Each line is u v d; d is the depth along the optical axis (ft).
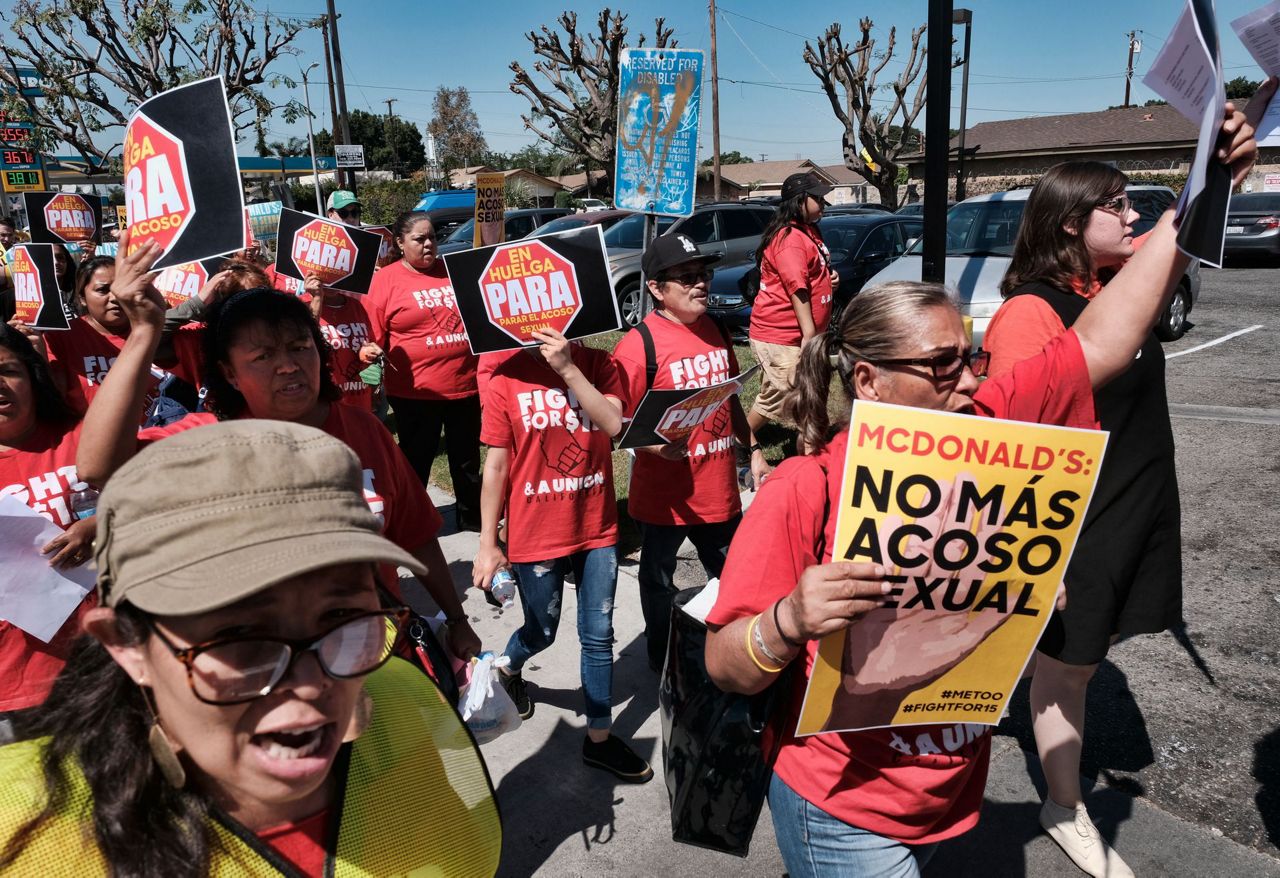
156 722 3.02
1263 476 17.54
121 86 56.90
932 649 4.80
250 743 2.97
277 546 2.71
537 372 9.23
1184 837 8.50
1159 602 7.34
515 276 9.11
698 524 10.50
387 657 3.15
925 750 5.16
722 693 5.31
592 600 9.56
